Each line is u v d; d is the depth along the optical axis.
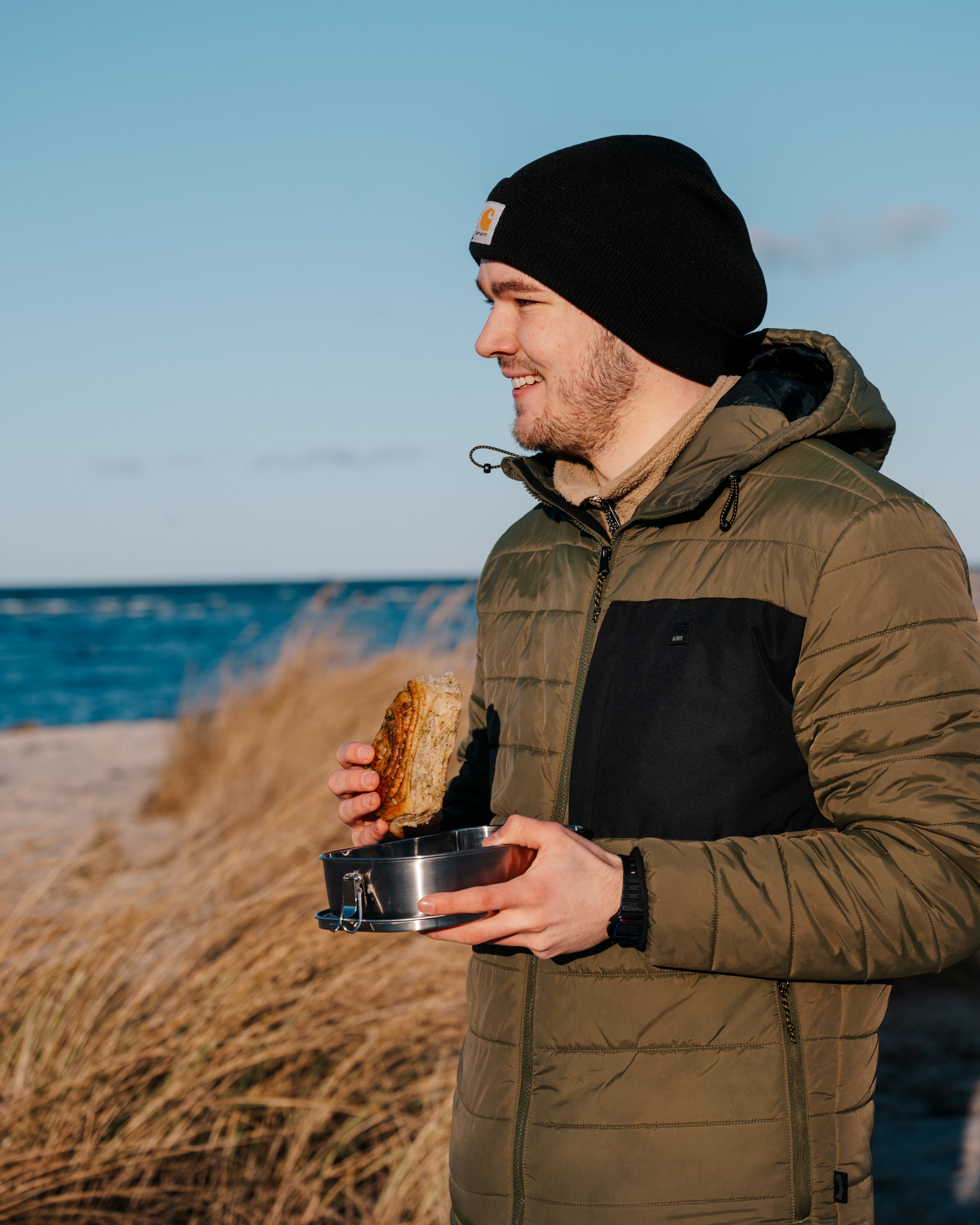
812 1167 1.24
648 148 1.51
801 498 1.30
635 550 1.44
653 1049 1.27
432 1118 2.90
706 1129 1.24
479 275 1.59
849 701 1.21
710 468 1.39
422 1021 3.26
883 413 1.44
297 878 3.59
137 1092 2.74
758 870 1.15
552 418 1.53
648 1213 1.24
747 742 1.28
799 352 1.58
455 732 1.50
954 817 1.13
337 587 8.92
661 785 1.30
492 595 1.75
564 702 1.46
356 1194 2.78
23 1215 2.36
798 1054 1.25
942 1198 2.94
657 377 1.50
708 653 1.31
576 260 1.45
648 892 1.14
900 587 1.21
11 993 2.86
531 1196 1.32
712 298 1.47
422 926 1.10
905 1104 3.57
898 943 1.13
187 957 3.15
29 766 9.35
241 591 123.88
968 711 1.18
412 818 1.48
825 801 1.24
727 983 1.26
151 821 6.58
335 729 6.95
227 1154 2.69
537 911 1.12
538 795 1.46
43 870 3.62
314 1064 3.05
